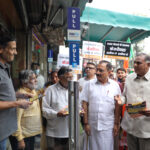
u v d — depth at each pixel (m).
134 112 1.68
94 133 2.02
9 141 1.81
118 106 2.07
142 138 1.86
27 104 1.32
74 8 1.14
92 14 2.88
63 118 1.85
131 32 4.56
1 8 2.53
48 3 2.10
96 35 4.87
